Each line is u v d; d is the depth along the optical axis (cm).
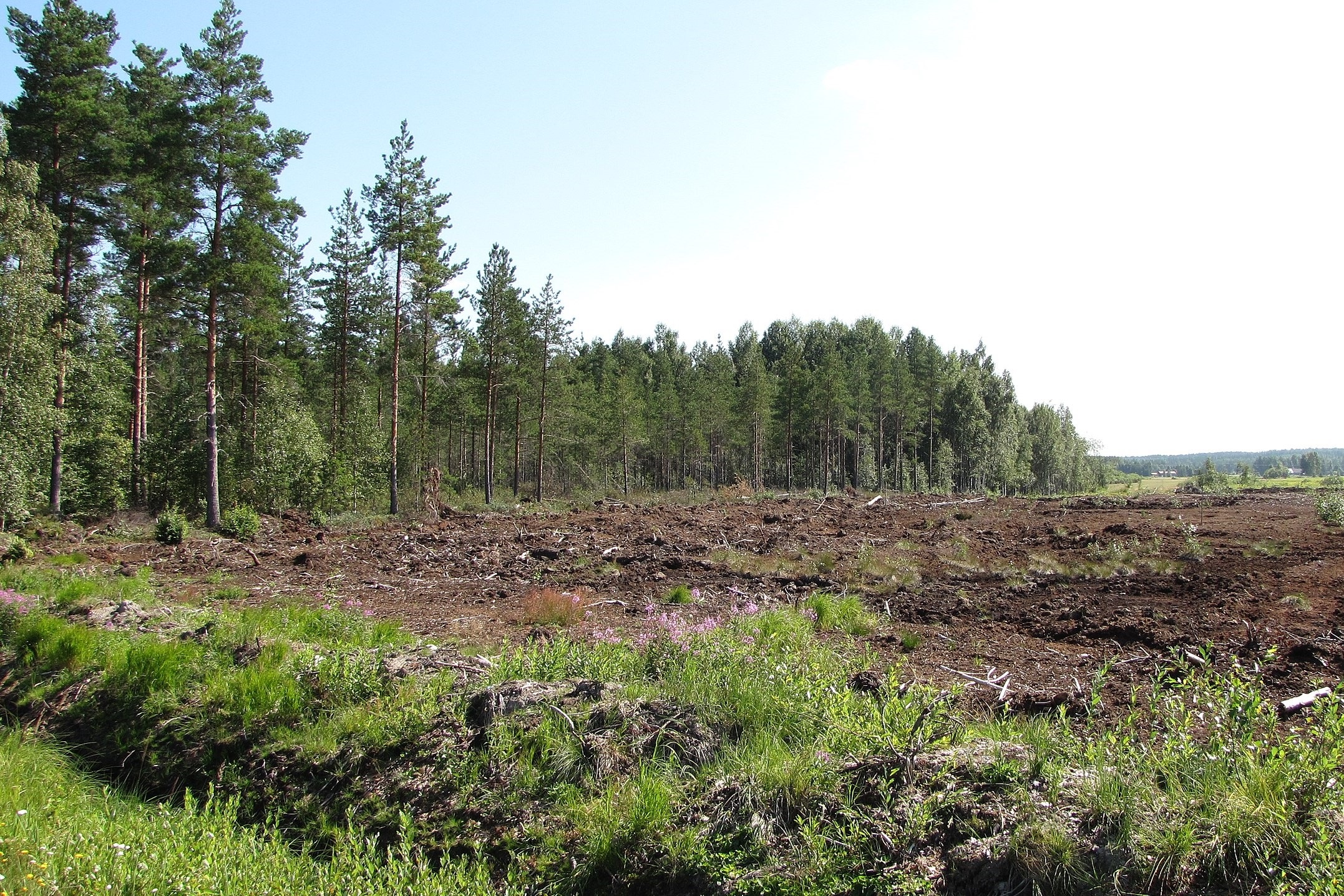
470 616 1112
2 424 2044
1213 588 1086
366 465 3206
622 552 1700
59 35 2358
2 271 2062
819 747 522
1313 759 402
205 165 2230
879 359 6006
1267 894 345
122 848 455
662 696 627
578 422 4650
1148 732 571
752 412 5350
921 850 414
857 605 1043
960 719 558
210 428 2345
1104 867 376
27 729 753
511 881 470
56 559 1622
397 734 617
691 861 444
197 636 884
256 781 620
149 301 2620
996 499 3384
